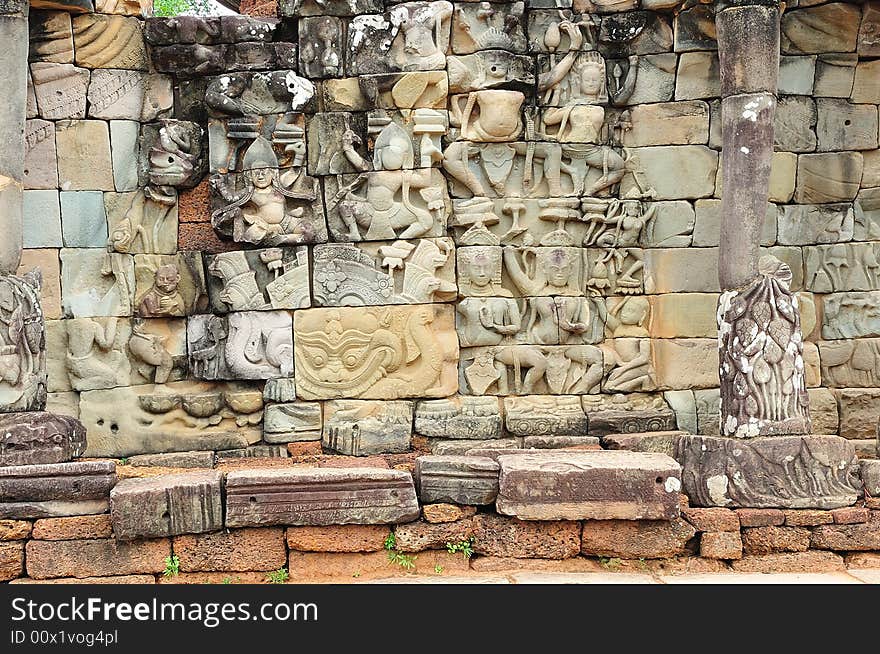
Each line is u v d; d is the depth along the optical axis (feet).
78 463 22.84
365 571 22.94
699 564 23.27
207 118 30.14
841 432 31.04
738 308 24.88
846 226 31.32
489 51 29.66
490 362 30.42
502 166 30.32
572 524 23.25
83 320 29.30
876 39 30.66
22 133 25.21
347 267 29.76
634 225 30.86
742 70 25.64
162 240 30.17
